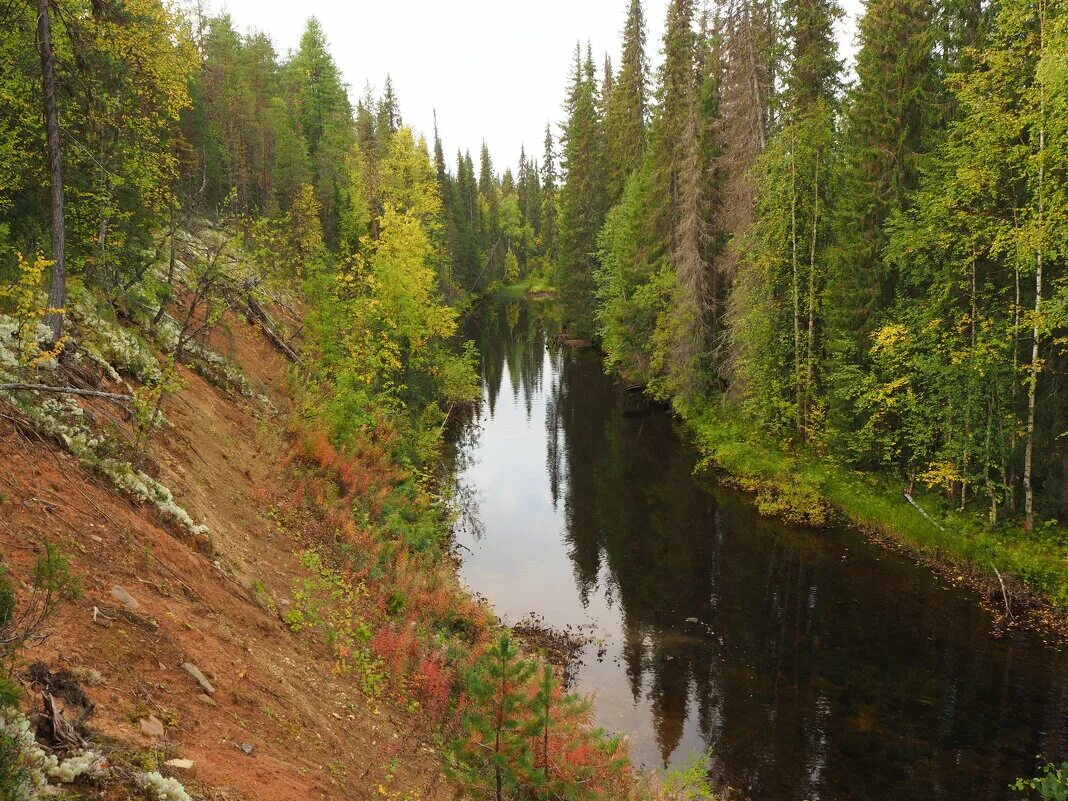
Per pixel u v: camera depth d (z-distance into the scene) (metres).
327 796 5.88
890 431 20.78
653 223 35.03
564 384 42.47
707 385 31.75
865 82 20.55
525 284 101.12
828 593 16.86
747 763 11.16
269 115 49.69
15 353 8.51
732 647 14.64
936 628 15.09
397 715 8.80
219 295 19.53
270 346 23.58
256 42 58.41
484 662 7.79
